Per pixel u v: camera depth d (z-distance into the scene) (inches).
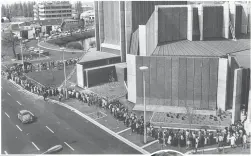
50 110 1708.9
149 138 1300.4
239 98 1381.6
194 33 1963.6
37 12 7313.0
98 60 2263.8
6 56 3408.0
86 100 1814.7
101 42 2659.9
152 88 1657.2
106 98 1847.9
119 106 1610.5
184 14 1911.9
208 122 1422.2
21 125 1503.4
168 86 1624.0
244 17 2228.1
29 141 1315.2
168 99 1636.3
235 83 1352.1
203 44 1866.4
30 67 2682.1
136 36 2156.7
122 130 1397.6
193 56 1631.4
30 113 1664.6
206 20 2009.1
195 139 1182.9
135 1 2201.0
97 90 2052.2
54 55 3459.6
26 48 3907.5
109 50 2566.4
